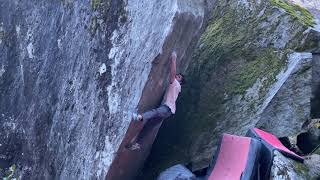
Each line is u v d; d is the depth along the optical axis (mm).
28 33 7043
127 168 6254
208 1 6102
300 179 5430
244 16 7227
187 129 6906
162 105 5746
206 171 6422
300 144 6531
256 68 6746
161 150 6945
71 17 6441
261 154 5691
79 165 6176
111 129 5797
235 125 6566
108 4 5996
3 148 7363
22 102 7148
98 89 6012
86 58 6203
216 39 7367
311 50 6484
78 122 6230
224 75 6977
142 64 5566
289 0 7238
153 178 6832
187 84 7168
